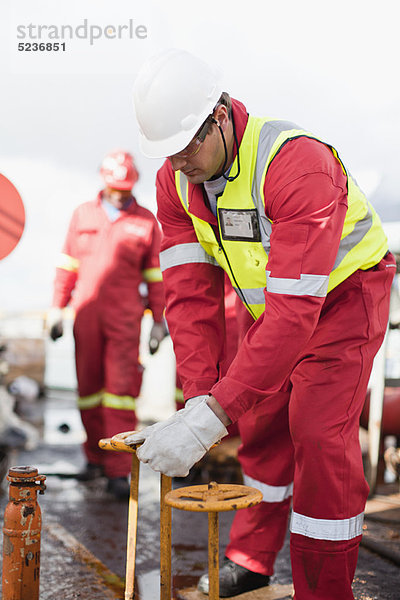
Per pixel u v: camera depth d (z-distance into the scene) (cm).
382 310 208
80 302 410
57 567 277
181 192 214
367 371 202
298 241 173
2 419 514
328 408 196
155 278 419
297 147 179
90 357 412
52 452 507
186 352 218
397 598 248
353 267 200
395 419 413
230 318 363
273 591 254
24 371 799
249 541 252
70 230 423
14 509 186
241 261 208
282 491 249
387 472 443
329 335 199
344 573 197
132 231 407
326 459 194
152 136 185
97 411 423
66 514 355
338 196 178
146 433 173
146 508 368
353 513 198
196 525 342
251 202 194
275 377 173
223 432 172
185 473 169
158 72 185
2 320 810
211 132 185
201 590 253
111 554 294
